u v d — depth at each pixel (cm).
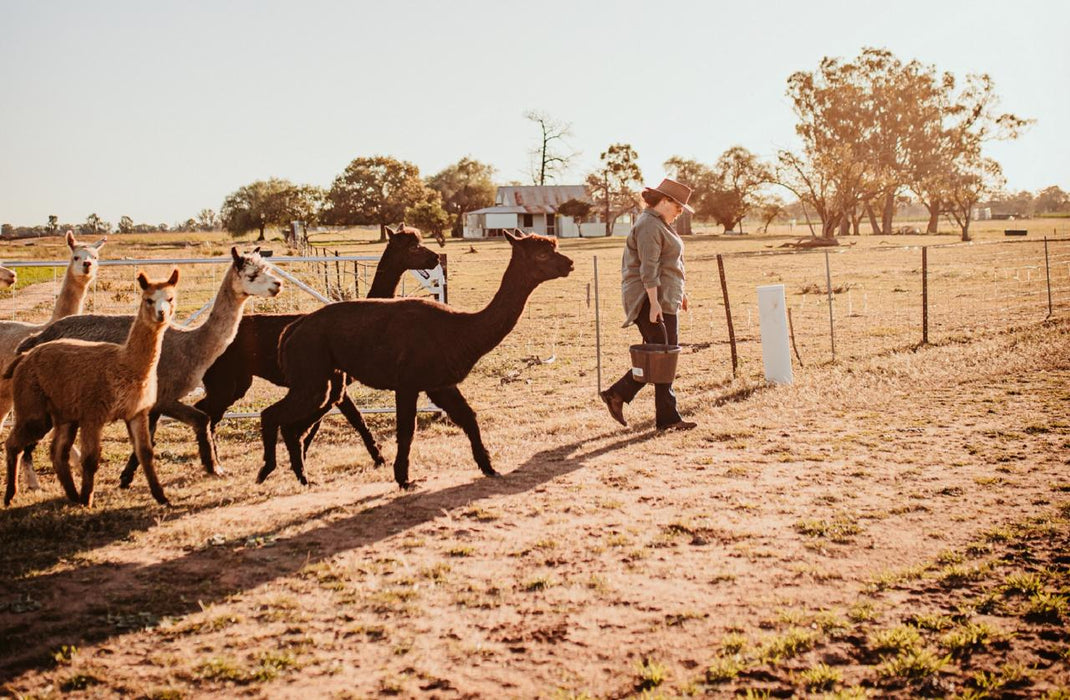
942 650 344
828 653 349
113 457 784
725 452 700
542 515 553
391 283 807
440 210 7200
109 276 2841
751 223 13300
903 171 7288
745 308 2019
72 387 569
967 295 1991
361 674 347
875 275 2748
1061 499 526
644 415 884
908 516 514
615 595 418
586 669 346
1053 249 3691
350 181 9494
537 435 826
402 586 439
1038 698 305
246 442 858
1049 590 392
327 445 839
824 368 1123
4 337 761
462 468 700
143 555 493
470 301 2270
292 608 414
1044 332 1262
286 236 8575
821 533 495
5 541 516
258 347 740
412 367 621
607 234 8712
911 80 7262
